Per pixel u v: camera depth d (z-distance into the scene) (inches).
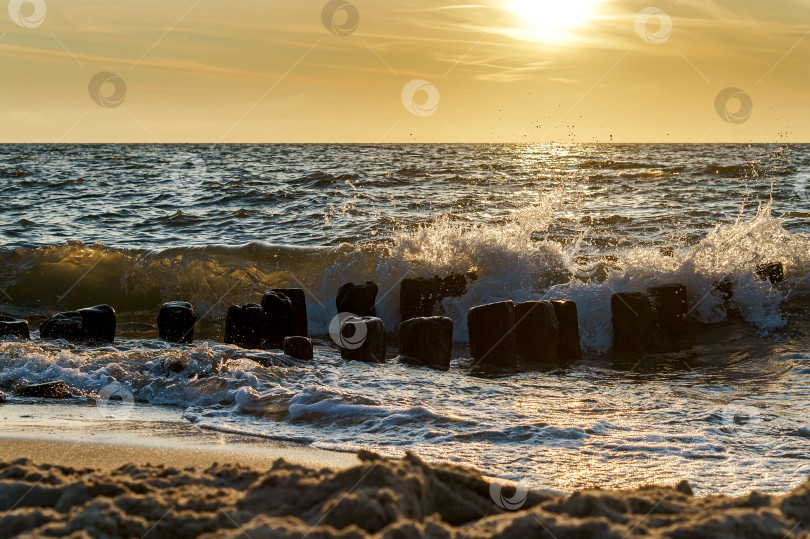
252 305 353.4
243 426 220.2
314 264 460.1
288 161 1934.1
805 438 212.4
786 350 342.3
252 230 709.9
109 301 464.1
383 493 104.2
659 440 208.2
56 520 105.1
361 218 747.4
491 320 330.6
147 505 107.6
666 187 1052.5
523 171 1403.8
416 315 406.6
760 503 106.7
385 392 267.0
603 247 521.3
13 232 720.3
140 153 2719.0
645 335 358.9
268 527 95.2
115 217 821.9
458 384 287.3
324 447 198.8
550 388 284.7
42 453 181.6
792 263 408.2
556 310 347.3
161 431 211.9
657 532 94.9
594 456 193.6
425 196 946.7
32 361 285.4
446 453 194.1
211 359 285.6
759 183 1077.1
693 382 298.4
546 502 112.5
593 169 1461.6
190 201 960.3
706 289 386.3
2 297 459.2
